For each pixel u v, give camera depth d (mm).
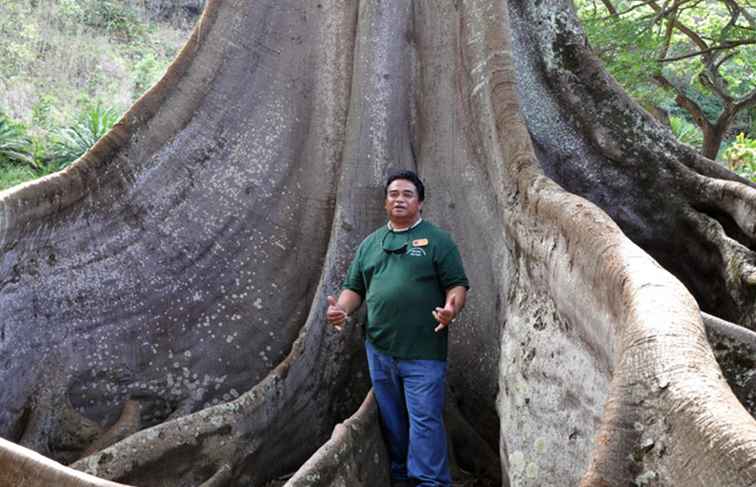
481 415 5066
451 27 6004
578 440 3314
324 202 5777
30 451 3088
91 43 25641
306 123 5949
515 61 6207
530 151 4934
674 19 14398
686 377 2221
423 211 5598
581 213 3701
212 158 5727
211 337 5379
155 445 4371
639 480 2182
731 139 25984
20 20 24766
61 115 22359
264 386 4805
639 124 6133
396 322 4383
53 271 5090
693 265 5863
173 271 5434
